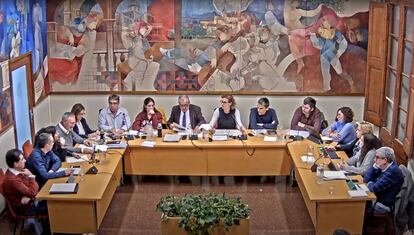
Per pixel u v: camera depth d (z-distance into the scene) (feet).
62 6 29.71
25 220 22.16
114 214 22.85
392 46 27.32
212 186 25.62
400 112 26.04
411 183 20.34
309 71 30.19
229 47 29.99
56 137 22.57
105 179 20.74
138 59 30.32
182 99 26.66
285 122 30.96
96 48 30.25
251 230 21.48
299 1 29.32
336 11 29.32
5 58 23.85
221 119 26.81
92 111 31.12
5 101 23.81
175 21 29.73
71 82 30.73
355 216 19.47
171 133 26.11
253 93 30.55
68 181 20.36
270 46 29.91
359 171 21.26
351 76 30.19
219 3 29.43
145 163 25.36
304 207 23.43
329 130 26.02
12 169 20.12
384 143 27.89
